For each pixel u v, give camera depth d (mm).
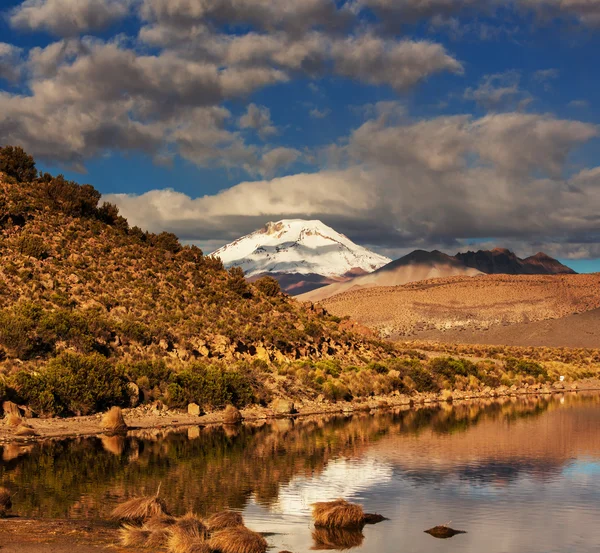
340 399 64938
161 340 65000
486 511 25828
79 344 57250
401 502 27094
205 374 56875
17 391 44812
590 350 151625
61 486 28062
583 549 21547
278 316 87000
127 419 47219
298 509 25609
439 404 68938
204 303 82062
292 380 65812
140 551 18516
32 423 43031
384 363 83625
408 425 50000
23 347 53156
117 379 49781
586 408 64500
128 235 97000
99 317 63344
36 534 19797
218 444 39781
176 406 52500
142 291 78062
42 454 35062
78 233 86750
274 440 41781
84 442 39156
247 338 73438
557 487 29875
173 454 36281
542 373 102000
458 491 28953
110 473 30922
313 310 102750
